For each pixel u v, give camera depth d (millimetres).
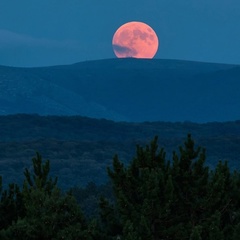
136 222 91062
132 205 91938
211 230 91125
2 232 89750
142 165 96562
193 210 94312
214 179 93875
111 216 96000
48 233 89625
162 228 92625
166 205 90438
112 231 95500
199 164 95375
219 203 95875
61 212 91438
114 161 95438
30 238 89875
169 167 95688
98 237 92000
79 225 89625
